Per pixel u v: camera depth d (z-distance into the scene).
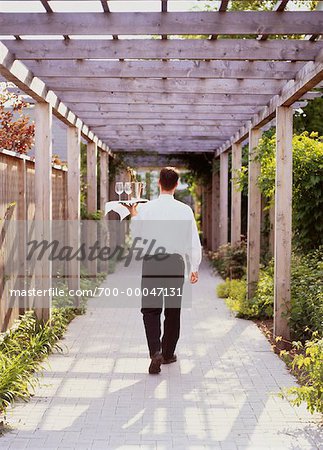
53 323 5.92
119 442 3.47
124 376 4.75
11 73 4.49
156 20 4.12
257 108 7.18
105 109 7.26
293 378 4.71
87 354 5.41
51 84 5.69
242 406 4.09
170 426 3.72
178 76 5.27
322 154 7.00
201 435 3.58
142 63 5.29
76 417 3.86
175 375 4.79
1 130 7.72
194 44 4.59
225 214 11.57
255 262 7.51
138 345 5.76
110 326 6.64
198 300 8.41
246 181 8.93
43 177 5.64
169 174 4.88
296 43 4.54
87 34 4.13
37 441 3.47
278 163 5.78
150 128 9.30
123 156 13.88
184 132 9.72
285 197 5.78
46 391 4.36
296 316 5.62
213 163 13.51
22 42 4.56
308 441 3.50
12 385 4.02
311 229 7.22
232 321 6.91
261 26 4.10
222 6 4.00
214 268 12.02
